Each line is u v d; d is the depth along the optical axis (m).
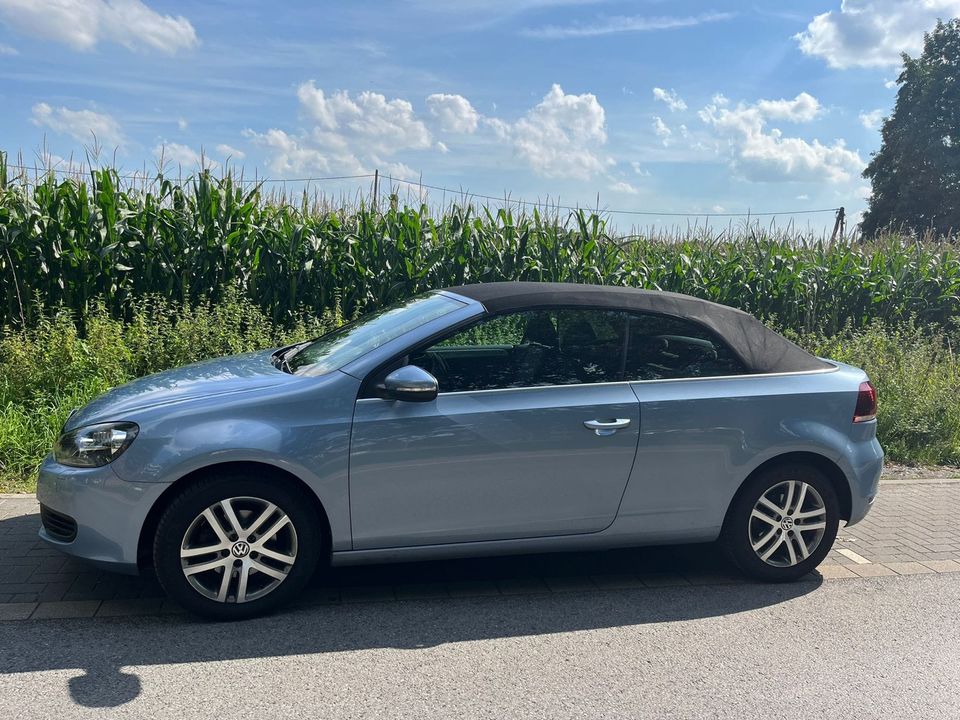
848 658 3.51
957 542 5.14
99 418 3.66
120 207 8.63
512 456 3.81
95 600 3.76
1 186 8.38
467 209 9.70
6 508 4.96
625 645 3.56
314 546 3.69
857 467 4.31
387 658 3.34
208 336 7.44
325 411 3.65
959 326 11.38
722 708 3.05
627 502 4.02
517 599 4.04
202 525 3.55
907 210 42.62
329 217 9.42
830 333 11.18
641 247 11.52
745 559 4.26
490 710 2.97
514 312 4.02
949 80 41.97
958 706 3.13
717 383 4.16
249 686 3.06
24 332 7.29
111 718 2.79
